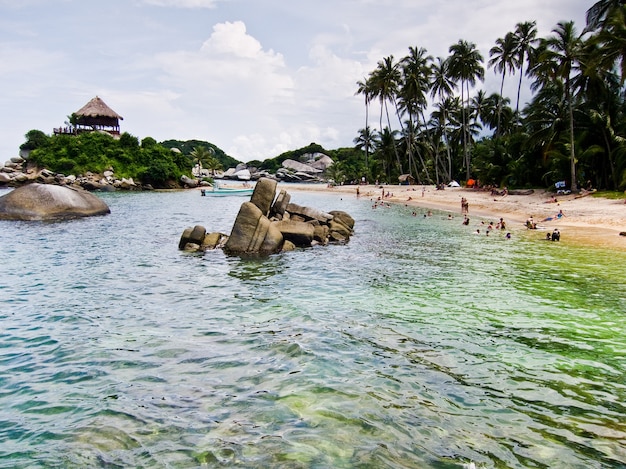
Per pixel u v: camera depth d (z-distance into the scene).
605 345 10.28
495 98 82.06
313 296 14.70
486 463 6.02
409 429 6.89
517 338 10.73
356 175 117.44
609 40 37.59
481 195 59.22
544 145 50.59
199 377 8.73
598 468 5.91
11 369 9.04
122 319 12.22
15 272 17.84
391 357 9.63
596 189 45.94
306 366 9.20
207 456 6.24
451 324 11.79
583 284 16.14
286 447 6.43
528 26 64.62
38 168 87.94
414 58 74.19
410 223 38.44
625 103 45.41
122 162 95.00
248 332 11.21
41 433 6.81
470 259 21.45
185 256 21.98
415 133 93.69
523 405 7.62
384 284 16.33
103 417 7.27
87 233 29.52
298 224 26.36
